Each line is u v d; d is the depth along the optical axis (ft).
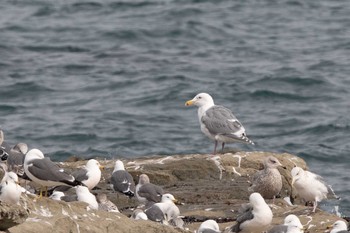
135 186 79.05
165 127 129.39
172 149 118.73
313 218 71.26
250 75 157.28
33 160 68.39
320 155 114.83
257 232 66.39
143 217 67.00
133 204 78.23
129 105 141.28
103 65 165.68
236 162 86.17
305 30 194.08
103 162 89.56
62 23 198.18
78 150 118.32
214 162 85.56
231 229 66.69
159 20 198.90
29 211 56.85
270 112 137.08
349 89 148.66
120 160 89.30
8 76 156.35
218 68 163.32
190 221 71.51
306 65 163.73
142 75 158.51
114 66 164.86
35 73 158.92
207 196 77.87
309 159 113.91
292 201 81.97
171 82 153.28
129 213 73.97
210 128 89.97
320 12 209.87
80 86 152.15
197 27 192.13
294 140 122.62
